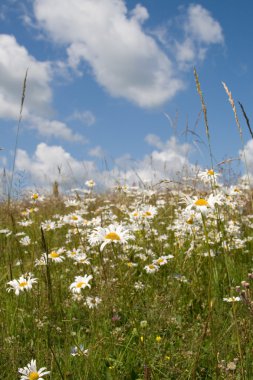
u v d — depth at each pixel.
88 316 0.57
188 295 0.64
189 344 0.47
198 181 0.87
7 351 0.45
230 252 0.72
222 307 0.55
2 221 1.06
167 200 1.17
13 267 0.71
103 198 1.38
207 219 0.84
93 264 0.72
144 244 0.78
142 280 0.69
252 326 0.44
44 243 0.49
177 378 0.42
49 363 0.43
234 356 0.44
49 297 0.50
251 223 0.94
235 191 0.92
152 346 0.48
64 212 1.21
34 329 0.52
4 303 0.61
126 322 0.55
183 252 0.78
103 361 0.47
